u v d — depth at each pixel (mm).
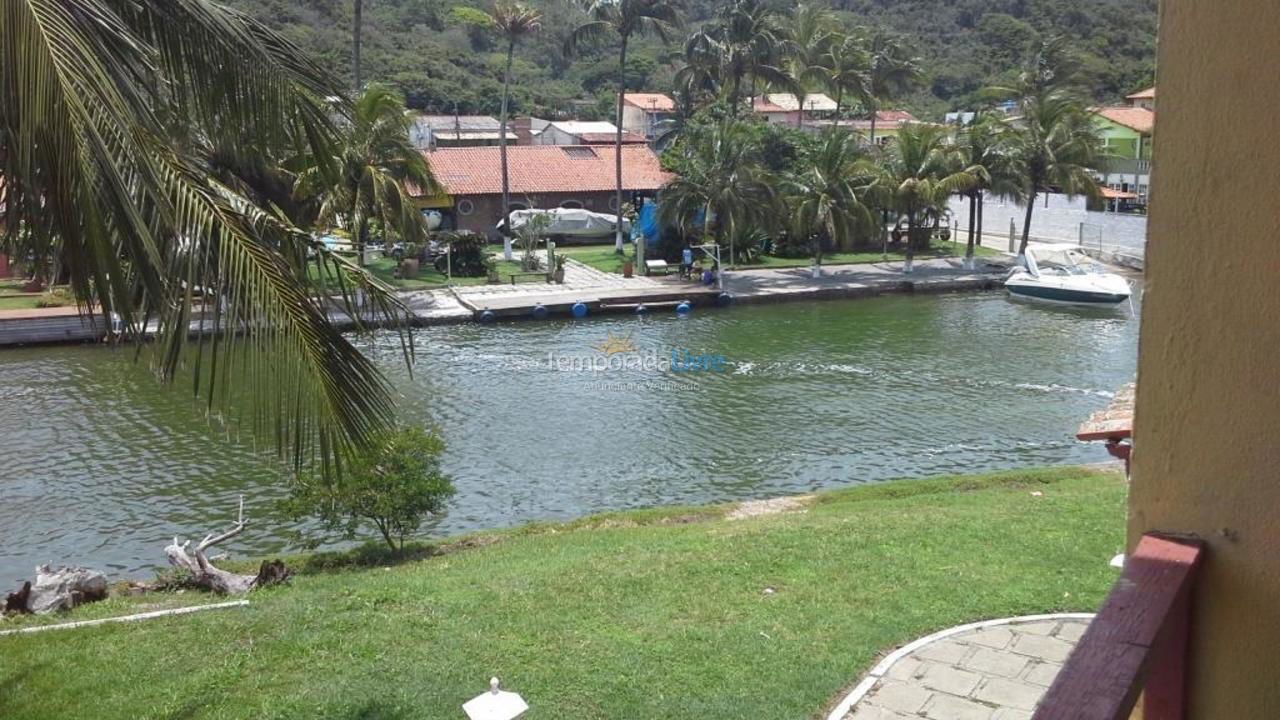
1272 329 1748
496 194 48312
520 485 17719
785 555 11094
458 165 49375
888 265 44344
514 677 8258
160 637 9289
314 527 15562
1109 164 49562
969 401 23422
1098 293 36344
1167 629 1734
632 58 101750
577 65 101688
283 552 14578
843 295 38656
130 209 4445
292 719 7660
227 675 8414
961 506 13953
